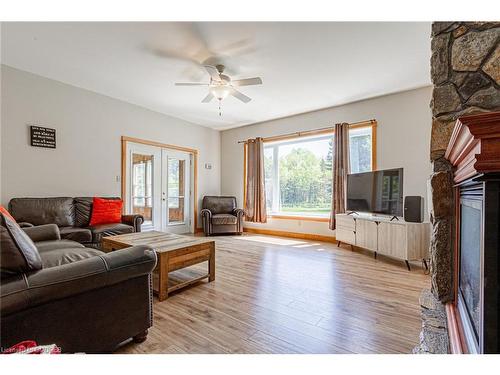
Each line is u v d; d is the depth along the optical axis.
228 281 2.58
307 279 2.64
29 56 2.84
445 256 1.41
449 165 1.41
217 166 6.33
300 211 5.14
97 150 3.98
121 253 1.42
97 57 2.84
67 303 1.20
